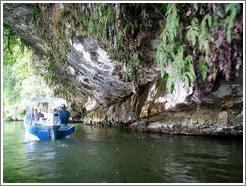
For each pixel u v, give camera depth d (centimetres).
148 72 1400
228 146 1098
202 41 581
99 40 1169
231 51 611
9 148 1180
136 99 1678
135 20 893
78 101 2555
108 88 1802
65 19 1152
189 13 601
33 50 1820
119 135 1502
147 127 1608
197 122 1349
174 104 1344
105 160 922
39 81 2508
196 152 1001
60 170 810
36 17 1293
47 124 1442
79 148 1156
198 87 1141
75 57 1523
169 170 780
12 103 2964
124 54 1217
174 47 639
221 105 1223
